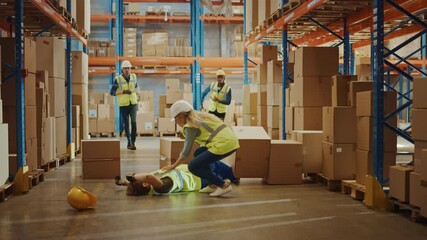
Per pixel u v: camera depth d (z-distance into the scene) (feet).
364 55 52.85
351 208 18.95
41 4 24.32
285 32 31.19
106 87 67.15
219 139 20.59
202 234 15.05
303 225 16.21
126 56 58.29
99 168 25.95
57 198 20.86
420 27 31.71
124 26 67.31
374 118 19.34
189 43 68.59
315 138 24.59
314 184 24.56
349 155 22.50
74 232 15.31
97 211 18.29
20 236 14.87
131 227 15.92
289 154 24.35
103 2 67.21
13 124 23.43
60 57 31.45
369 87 22.52
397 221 16.85
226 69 65.31
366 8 28.50
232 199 20.62
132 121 40.16
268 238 14.60
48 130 27.99
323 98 27.55
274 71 34.30
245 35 44.47
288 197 21.16
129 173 27.89
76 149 36.78
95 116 55.31
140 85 67.82
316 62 27.48
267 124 36.47
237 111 54.80
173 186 21.77
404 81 61.16
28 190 22.35
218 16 64.59
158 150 40.01
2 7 28.07
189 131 20.54
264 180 25.70
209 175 20.94
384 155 20.18
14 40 23.32
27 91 23.70
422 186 16.12
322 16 31.42
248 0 41.68
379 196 18.84
